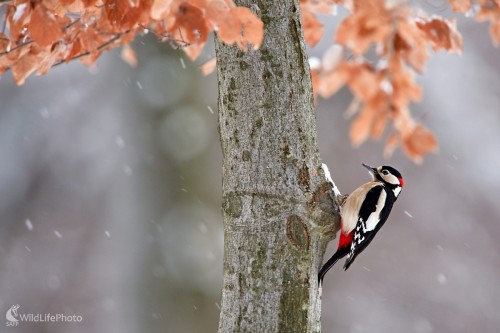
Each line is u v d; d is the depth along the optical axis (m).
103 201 21.72
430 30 9.29
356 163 22.27
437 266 21.78
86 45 7.14
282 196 6.16
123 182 15.26
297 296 6.15
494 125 22.72
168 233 14.06
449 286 21.62
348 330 21.17
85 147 22.33
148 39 14.48
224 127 6.35
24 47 6.78
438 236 22.03
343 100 22.67
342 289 21.72
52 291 21.53
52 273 21.75
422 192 22.33
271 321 6.10
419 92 10.68
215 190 14.74
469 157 22.59
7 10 6.70
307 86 6.39
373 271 21.86
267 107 6.20
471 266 21.81
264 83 6.21
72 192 22.38
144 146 14.44
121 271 14.59
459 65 23.11
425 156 22.56
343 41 9.97
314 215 6.29
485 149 22.59
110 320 19.77
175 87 14.41
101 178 22.06
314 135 6.45
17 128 22.61
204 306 14.04
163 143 14.35
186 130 14.39
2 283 21.47
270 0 6.27
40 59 6.88
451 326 21.06
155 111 14.44
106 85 21.23
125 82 14.98
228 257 6.30
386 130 22.33
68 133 22.38
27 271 21.81
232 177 6.28
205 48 14.32
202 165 14.53
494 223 22.05
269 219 6.15
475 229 22.09
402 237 22.14
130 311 14.17
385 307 21.31
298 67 6.32
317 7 9.82
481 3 9.49
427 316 21.28
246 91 6.22
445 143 22.66
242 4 6.28
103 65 21.16
